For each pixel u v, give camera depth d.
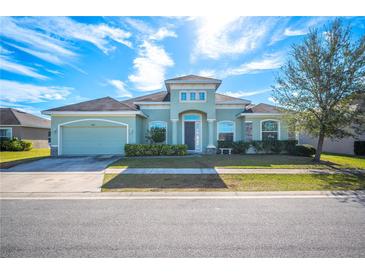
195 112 17.45
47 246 3.29
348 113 10.62
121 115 15.08
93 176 8.44
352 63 10.47
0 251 3.16
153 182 7.48
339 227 3.89
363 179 7.84
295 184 7.15
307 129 11.75
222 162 11.75
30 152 20.22
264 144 16.16
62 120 14.92
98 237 3.56
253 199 5.70
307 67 11.03
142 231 3.77
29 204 5.37
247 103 17.81
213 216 4.48
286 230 3.78
